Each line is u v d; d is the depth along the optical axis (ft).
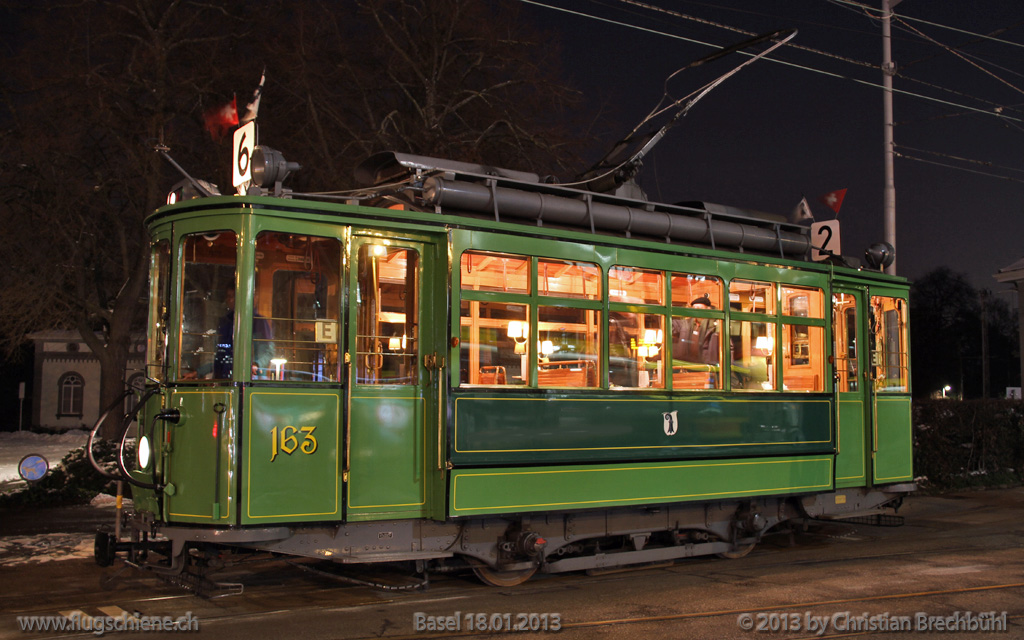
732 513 29.63
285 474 20.99
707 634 19.33
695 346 27.99
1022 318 94.27
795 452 30.14
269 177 22.17
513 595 23.59
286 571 26.94
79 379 115.75
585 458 24.97
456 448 22.75
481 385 23.43
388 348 22.91
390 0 66.18
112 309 75.97
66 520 34.96
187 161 63.36
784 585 24.97
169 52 63.87
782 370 30.25
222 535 20.06
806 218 34.14
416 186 24.54
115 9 63.26
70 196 63.82
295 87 63.05
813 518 32.04
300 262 21.79
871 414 33.27
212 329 21.30
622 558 26.55
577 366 25.31
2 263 65.16
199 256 21.66
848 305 33.32
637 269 26.86
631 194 30.04
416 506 22.88
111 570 26.30
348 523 22.04
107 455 41.55
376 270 22.84
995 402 59.21
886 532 36.99
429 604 22.38
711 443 27.91
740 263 29.37
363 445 22.26
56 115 61.77
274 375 21.18
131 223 70.33
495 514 23.34
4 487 43.19
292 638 18.85
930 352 158.51
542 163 66.90
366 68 67.26
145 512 21.99
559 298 25.09
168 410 21.20
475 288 23.65
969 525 39.29
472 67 67.77
